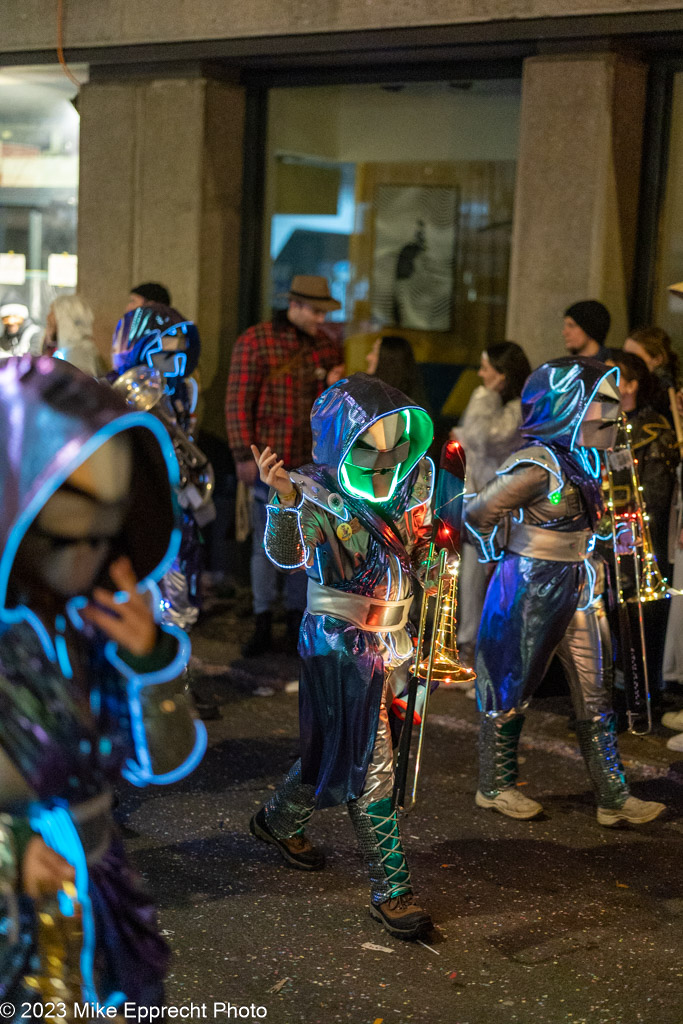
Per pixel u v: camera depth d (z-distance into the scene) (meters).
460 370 7.46
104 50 7.68
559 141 6.29
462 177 7.29
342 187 7.71
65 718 1.84
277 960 3.35
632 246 6.51
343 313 7.85
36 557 1.81
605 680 4.40
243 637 6.92
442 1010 3.11
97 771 1.92
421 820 4.45
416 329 7.61
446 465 3.53
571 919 3.68
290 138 7.81
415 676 3.47
